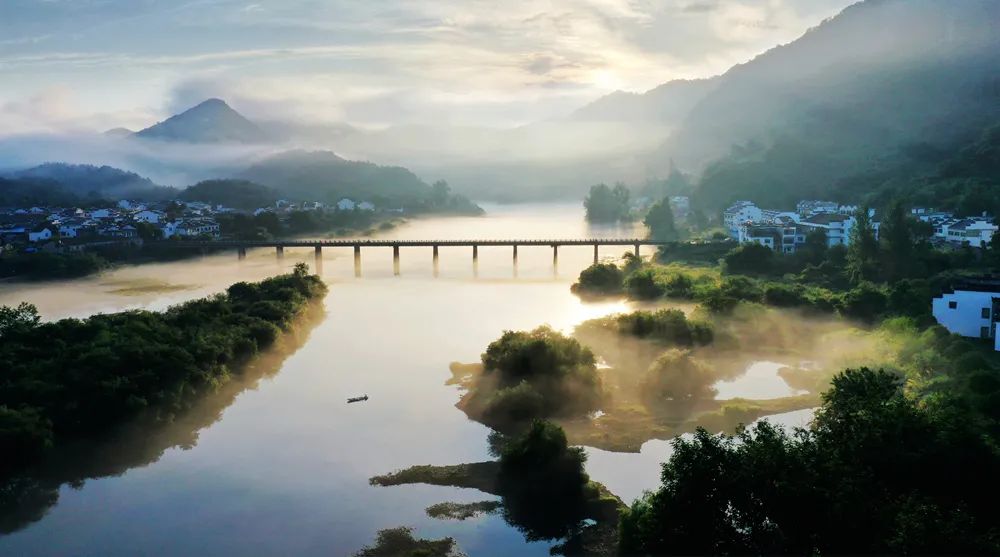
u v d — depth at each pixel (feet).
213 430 390.83
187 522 296.10
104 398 377.91
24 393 377.91
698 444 246.27
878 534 203.92
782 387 444.55
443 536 283.18
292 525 292.40
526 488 315.78
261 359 504.43
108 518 300.20
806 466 229.25
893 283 655.76
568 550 272.51
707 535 232.73
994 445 246.06
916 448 237.45
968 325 464.24
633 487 319.68
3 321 484.33
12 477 334.03
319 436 380.17
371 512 301.63
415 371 488.02
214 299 621.72
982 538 196.85
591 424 387.14
